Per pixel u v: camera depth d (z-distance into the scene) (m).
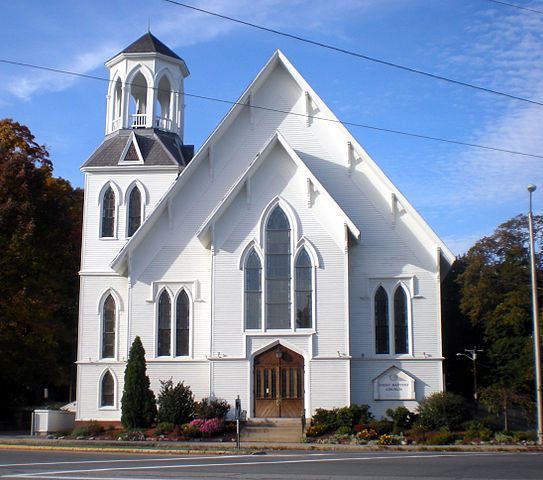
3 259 42.31
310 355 35.22
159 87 43.59
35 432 37.47
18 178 43.28
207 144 39.03
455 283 55.94
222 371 35.62
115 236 40.16
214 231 36.56
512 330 48.66
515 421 43.41
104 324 39.19
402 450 29.14
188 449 27.86
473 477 18.52
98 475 19.06
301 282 36.06
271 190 36.78
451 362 55.19
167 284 38.12
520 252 49.19
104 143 42.16
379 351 37.00
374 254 37.72
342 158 38.81
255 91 39.78
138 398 35.09
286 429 33.88
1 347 43.50
